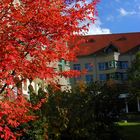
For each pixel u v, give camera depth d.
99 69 101.00
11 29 11.89
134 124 48.97
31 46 12.15
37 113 24.33
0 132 12.53
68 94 29.12
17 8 12.49
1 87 12.47
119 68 100.69
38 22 12.16
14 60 11.75
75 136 28.64
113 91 32.12
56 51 12.60
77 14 12.50
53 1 12.60
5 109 12.05
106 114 31.48
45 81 14.51
